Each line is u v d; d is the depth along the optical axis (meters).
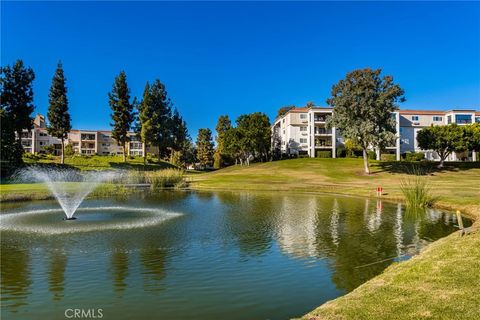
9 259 10.94
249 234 14.73
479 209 19.81
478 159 74.19
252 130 69.94
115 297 8.09
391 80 46.12
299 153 77.50
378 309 6.03
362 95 46.66
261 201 27.22
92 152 113.25
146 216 19.39
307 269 10.12
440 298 6.35
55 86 58.09
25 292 8.35
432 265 8.32
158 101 76.88
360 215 19.98
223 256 11.41
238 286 8.77
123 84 64.81
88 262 10.70
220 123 97.12
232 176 52.69
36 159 63.88
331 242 13.36
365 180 44.44
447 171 50.75
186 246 12.68
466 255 8.92
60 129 58.03
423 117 76.00
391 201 26.75
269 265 10.51
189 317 7.15
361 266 10.38
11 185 35.09
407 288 6.99
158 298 8.05
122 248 12.32
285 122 81.31
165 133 76.88
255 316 7.20
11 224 16.69
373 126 45.25
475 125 55.09
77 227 16.02
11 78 53.50
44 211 21.06
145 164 69.25
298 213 20.78
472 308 5.86
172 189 38.41
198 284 8.93
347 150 72.44
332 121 48.84
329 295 8.27
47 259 10.98
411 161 62.78
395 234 14.80
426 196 23.86
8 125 50.06
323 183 42.03
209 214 20.27
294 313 7.34
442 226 16.58
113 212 20.89
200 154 102.19
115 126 65.50
